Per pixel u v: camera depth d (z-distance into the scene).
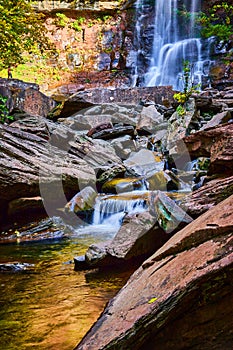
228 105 10.46
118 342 1.68
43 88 16.30
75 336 2.43
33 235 5.96
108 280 3.56
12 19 8.11
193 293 1.68
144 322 1.70
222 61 15.85
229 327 1.64
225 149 4.95
